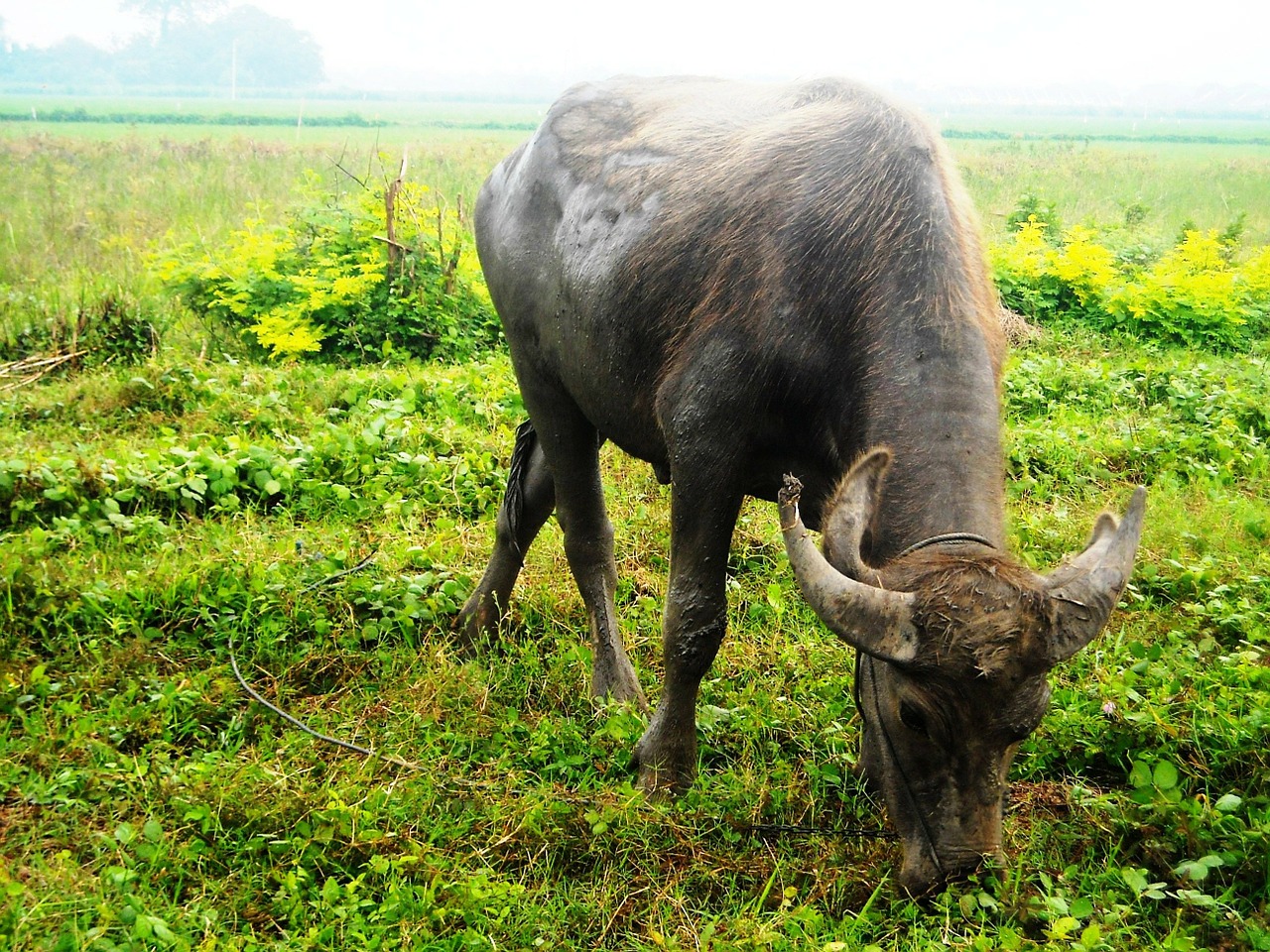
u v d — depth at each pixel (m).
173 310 9.77
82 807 3.74
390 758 4.12
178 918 3.29
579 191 4.57
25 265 12.15
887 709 3.17
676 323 3.92
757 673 4.81
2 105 75.25
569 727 4.38
